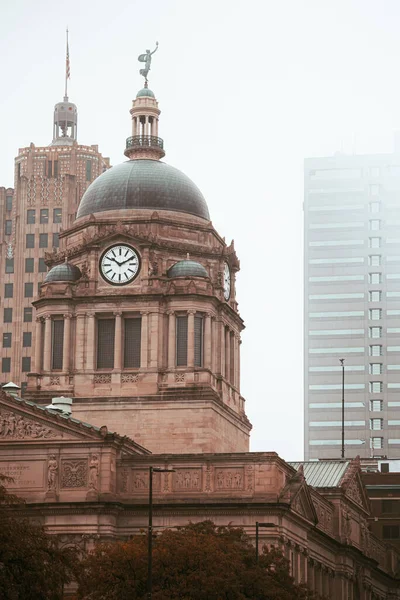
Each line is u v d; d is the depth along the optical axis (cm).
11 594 14850
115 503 19075
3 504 17150
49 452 19312
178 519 19288
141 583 16588
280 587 17312
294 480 19862
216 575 16525
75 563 16000
